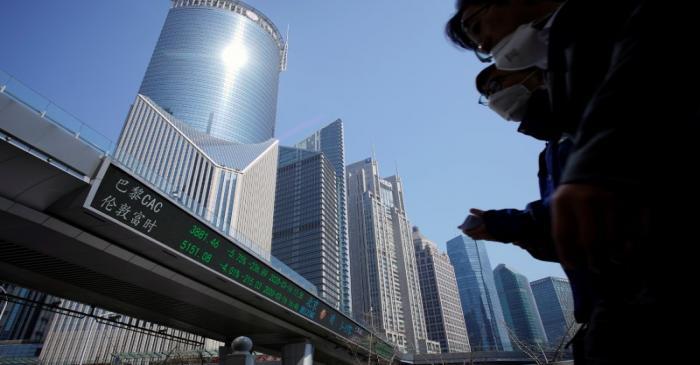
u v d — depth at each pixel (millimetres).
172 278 24969
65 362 104938
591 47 932
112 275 24234
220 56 189875
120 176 18641
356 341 51500
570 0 999
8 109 14742
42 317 142000
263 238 131250
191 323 37250
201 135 141375
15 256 21047
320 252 168250
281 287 33781
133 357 70000
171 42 187875
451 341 197625
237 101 183250
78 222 19031
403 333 185250
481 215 1616
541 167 1530
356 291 195750
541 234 1437
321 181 193250
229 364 14641
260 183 138125
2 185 16188
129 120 112000
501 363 74312
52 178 16703
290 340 42438
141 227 20359
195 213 24844
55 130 16203
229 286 28562
